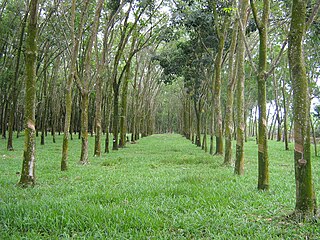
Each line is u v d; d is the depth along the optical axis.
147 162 14.48
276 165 14.04
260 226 4.88
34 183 8.50
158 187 7.84
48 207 5.70
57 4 13.73
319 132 30.45
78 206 5.77
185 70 21.78
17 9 21.08
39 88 31.47
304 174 5.05
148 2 18.83
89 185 8.52
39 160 14.71
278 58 7.54
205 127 23.08
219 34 16.77
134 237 4.45
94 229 4.74
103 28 19.84
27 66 8.43
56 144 25.58
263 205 6.19
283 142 35.16
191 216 5.37
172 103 64.94
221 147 18.08
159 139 40.84
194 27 17.78
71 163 13.94
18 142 26.30
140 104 39.84
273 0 14.83
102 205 6.16
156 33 22.08
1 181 8.88
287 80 29.09
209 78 21.42
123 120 25.83
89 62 14.59
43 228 4.84
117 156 17.78
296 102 5.06
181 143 32.03
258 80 7.80
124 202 6.38
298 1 5.06
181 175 10.21
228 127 13.48
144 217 5.19
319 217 4.98
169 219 5.26
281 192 7.43
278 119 35.59
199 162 14.45
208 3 16.44
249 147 26.77
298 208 5.13
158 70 38.81
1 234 4.52
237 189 7.69
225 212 5.63
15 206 5.72
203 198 6.57
